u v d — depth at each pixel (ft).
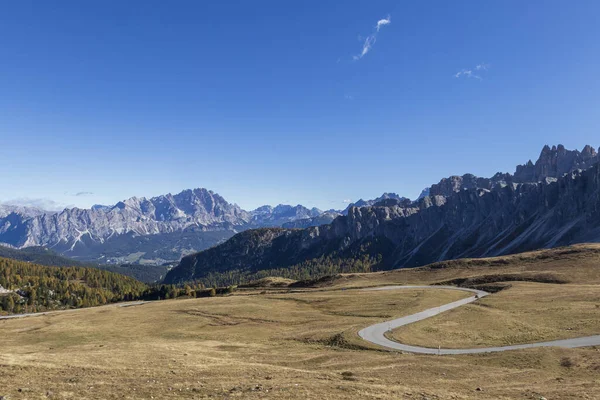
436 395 123.24
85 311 565.12
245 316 421.18
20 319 525.34
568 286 419.54
